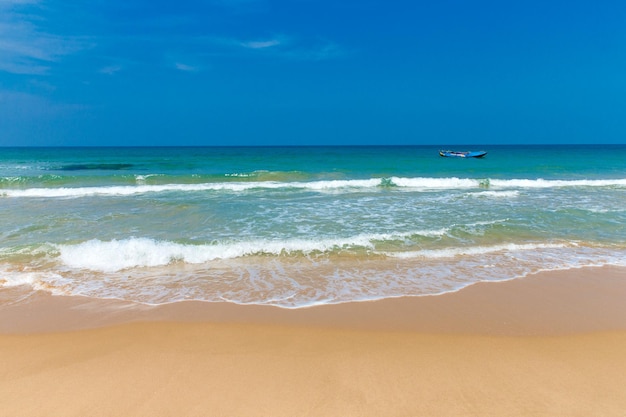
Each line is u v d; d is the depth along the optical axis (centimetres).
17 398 315
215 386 332
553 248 807
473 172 2572
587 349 407
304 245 785
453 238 862
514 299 552
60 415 294
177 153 5391
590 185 1919
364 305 527
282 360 378
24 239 831
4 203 1277
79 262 689
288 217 1068
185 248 743
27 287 585
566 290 589
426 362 376
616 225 992
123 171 2567
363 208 1205
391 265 696
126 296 556
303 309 512
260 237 856
